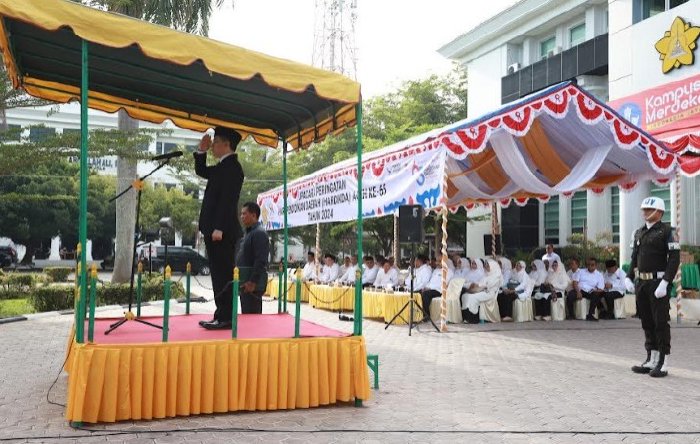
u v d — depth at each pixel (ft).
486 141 34.30
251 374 16.93
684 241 55.67
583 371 24.27
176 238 120.57
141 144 48.21
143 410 15.81
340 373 17.98
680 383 22.24
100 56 17.97
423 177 35.58
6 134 38.86
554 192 39.58
